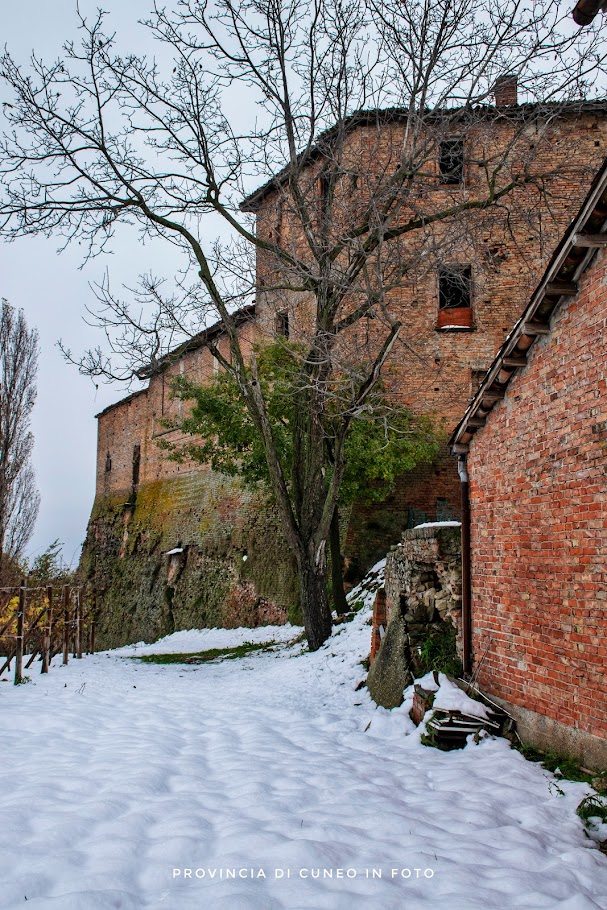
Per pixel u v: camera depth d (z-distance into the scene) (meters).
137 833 4.79
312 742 7.87
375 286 14.30
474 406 8.30
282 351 17.36
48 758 6.81
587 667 6.21
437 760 7.05
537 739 7.02
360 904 3.87
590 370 6.30
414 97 12.03
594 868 4.52
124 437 40.47
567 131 20.31
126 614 34.16
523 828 5.14
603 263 6.13
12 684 11.91
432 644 9.17
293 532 14.41
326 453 16.97
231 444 18.33
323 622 14.55
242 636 22.97
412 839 4.84
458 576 9.25
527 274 21.03
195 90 13.27
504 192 13.59
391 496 21.17
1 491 25.34
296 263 12.34
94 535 42.44
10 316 26.19
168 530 32.53
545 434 7.06
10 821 4.88
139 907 3.82
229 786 6.05
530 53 11.84
